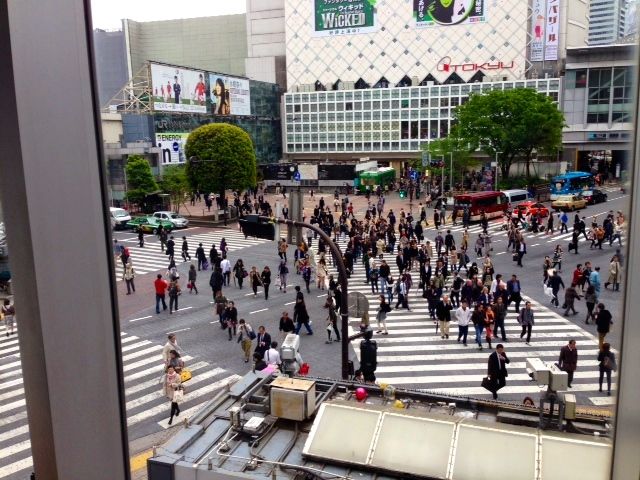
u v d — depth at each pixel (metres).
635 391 2.16
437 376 15.09
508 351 16.56
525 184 46.38
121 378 2.79
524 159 49.94
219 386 14.48
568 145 45.94
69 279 2.64
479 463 5.20
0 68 2.44
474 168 53.94
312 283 24.48
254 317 20.22
